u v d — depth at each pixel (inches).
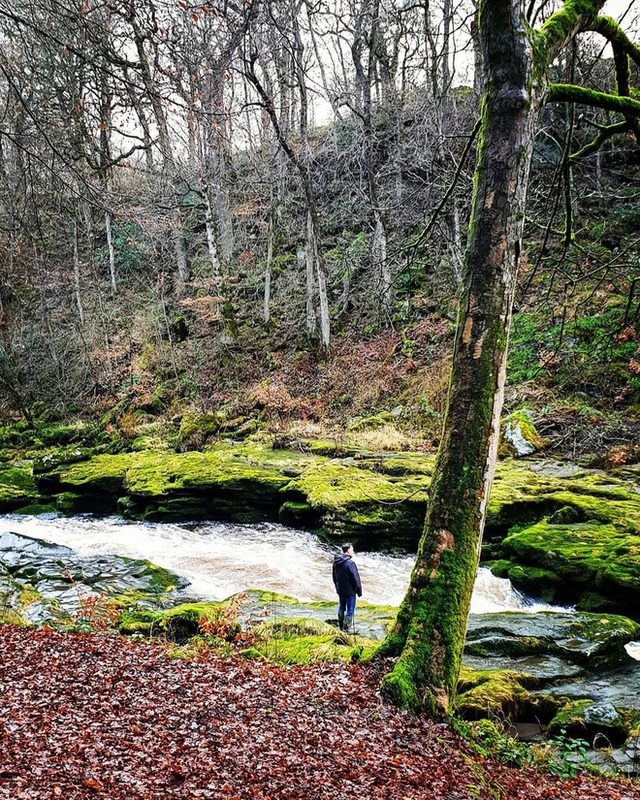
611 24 297.4
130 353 1207.6
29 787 173.9
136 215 362.0
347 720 236.2
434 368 890.1
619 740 280.5
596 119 846.5
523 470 652.1
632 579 421.7
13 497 818.8
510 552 529.3
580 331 797.2
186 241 1396.4
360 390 934.4
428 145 919.0
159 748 208.1
